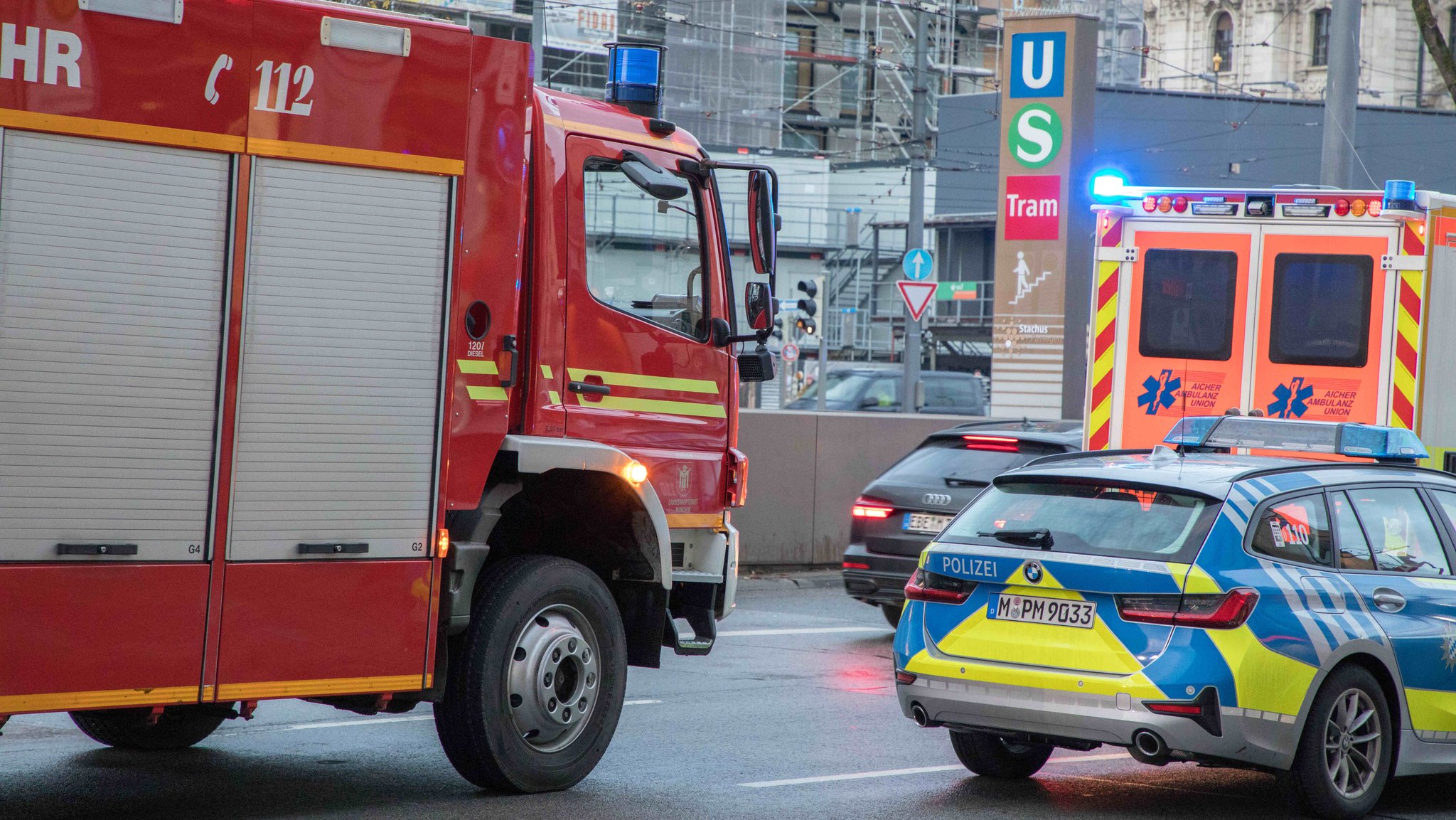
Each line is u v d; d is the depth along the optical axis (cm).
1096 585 1475
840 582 3603
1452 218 2400
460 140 1460
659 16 10775
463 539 1487
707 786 1633
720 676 2395
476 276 1478
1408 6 16100
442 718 1543
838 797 1595
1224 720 1420
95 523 1262
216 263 1316
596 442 1616
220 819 1449
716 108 11162
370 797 1555
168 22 1288
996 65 13812
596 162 1641
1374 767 1533
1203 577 1448
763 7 11306
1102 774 1748
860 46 13375
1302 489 1566
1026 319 6134
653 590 1698
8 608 1222
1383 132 12112
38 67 1226
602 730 1623
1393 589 1574
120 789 1577
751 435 3603
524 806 1516
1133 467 1603
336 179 1384
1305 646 1468
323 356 1380
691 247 1733
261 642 1352
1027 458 2741
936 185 12550
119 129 1262
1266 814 1550
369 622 1415
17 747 1802
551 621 1588
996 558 1538
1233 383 2448
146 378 1282
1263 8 17000
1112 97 11488
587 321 1623
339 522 1395
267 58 1341
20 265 1221
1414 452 1744
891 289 12675
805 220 12594
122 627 1277
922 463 2836
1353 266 2377
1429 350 2362
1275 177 11744
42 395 1233
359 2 2828
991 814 1531
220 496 1324
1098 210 2523
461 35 1460
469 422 1478
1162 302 2492
